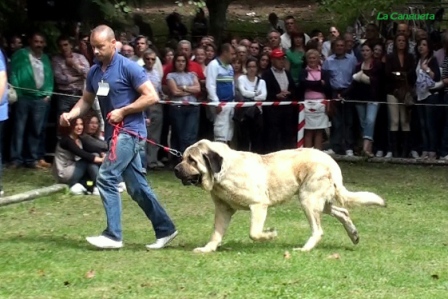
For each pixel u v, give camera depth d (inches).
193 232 394.0
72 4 633.0
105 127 352.8
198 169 337.4
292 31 690.8
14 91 530.9
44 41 559.2
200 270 314.5
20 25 619.8
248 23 1103.6
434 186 539.8
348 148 625.0
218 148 341.4
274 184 347.6
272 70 596.1
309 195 348.5
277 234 387.9
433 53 622.2
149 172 563.5
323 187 348.8
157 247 355.6
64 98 563.8
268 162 349.1
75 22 637.9
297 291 287.1
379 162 613.3
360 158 616.1
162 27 1016.9
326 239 379.6
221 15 842.2
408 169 594.2
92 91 358.0
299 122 602.5
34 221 417.7
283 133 603.2
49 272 311.7
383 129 624.7
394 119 617.0
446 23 867.4
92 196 481.7
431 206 476.7
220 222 350.9
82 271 313.1
